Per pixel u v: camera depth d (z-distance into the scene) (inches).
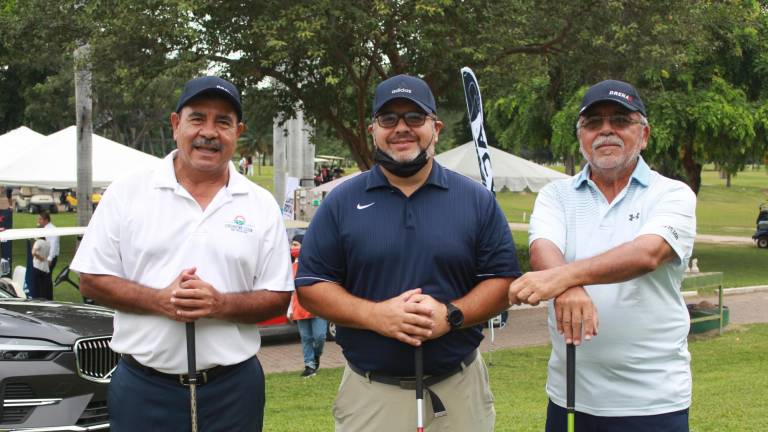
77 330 242.5
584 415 136.3
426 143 133.6
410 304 128.4
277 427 265.9
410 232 134.5
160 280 136.9
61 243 1103.6
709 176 3831.2
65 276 515.5
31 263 597.0
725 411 271.7
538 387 360.5
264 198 145.7
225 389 138.8
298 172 1072.8
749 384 331.3
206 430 138.3
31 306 271.0
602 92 133.5
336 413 144.6
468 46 592.1
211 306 131.7
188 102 137.5
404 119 132.0
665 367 133.5
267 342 515.5
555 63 701.9
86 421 238.1
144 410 137.6
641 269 125.3
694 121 837.2
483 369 145.5
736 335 516.1
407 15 563.8
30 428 226.7
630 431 133.0
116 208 139.4
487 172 280.4
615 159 133.5
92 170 677.9
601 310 133.0
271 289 142.3
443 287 135.1
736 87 894.4
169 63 571.5
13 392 228.1
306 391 360.2
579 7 642.8
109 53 572.4
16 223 1256.8
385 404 136.7
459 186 138.9
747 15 802.2
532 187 743.1
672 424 132.7
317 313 138.6
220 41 570.9
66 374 233.9
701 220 1676.9
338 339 143.1
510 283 138.3
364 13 537.3
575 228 139.1
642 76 835.4
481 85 666.2
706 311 524.7
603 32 652.1
